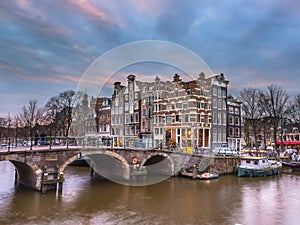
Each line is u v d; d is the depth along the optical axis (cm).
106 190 1919
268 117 4281
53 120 4338
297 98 4147
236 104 3981
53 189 1814
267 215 1377
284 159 3294
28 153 1716
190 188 2027
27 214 1331
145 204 1562
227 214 1384
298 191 1952
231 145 3803
